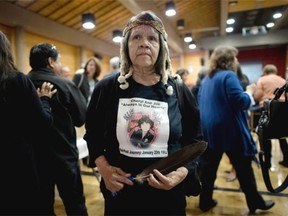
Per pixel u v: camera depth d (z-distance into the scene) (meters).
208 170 1.87
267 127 0.82
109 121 0.82
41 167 1.23
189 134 0.91
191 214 1.88
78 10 4.13
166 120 0.79
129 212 0.80
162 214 0.81
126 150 0.78
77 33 5.01
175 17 3.20
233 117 1.69
